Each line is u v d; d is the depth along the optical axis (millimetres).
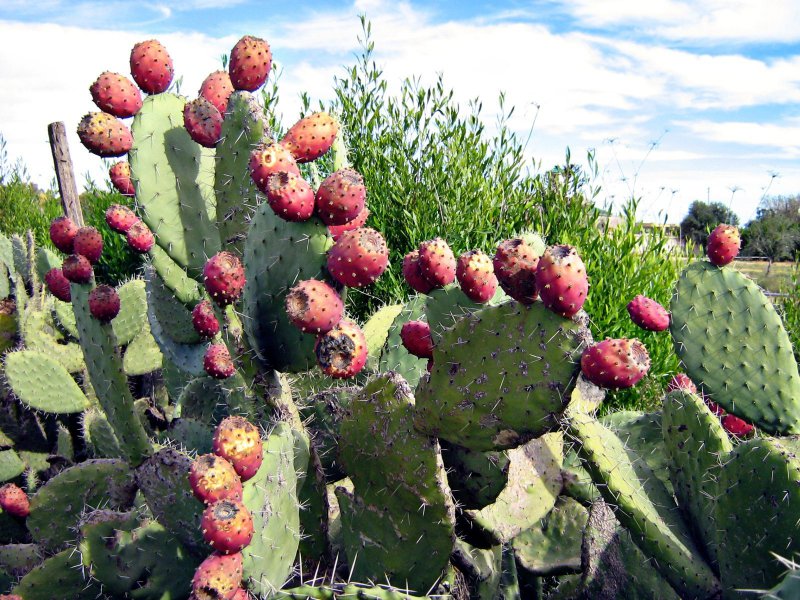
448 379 899
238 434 873
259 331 982
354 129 2752
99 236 1258
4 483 1712
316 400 1159
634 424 1274
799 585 671
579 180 2711
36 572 1095
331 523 1178
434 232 2516
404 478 953
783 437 1099
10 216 5504
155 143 1317
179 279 1421
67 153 2473
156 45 1307
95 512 1110
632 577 1057
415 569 985
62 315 2020
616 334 2244
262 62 1126
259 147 933
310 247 923
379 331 1473
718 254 1153
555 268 803
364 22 2748
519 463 1105
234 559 842
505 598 1143
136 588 1057
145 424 1875
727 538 967
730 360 1141
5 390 1782
